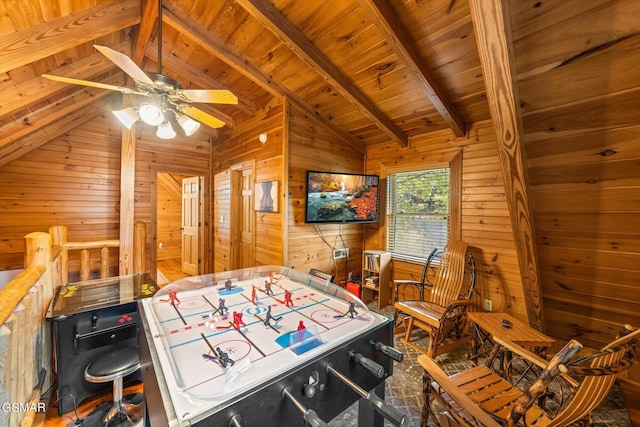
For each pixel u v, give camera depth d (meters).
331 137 3.70
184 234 5.45
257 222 3.80
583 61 1.54
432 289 3.06
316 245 3.60
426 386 1.57
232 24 2.42
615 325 2.25
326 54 2.45
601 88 1.57
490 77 1.64
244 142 4.09
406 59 2.08
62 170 3.63
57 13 1.74
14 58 1.63
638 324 2.13
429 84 2.30
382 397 1.40
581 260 2.17
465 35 1.92
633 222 1.82
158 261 6.38
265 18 2.05
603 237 1.99
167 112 2.12
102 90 3.16
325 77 2.57
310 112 3.43
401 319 3.23
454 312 2.57
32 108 2.59
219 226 4.90
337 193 3.48
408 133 3.48
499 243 2.79
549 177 2.00
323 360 1.07
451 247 2.98
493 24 1.45
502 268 2.78
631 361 1.12
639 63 1.41
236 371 0.94
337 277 3.86
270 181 3.45
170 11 2.30
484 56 1.57
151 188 4.41
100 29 2.03
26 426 1.36
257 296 1.76
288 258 3.29
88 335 1.73
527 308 2.57
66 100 2.87
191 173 4.88
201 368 0.98
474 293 2.97
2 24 1.52
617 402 2.00
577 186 1.93
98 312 1.82
